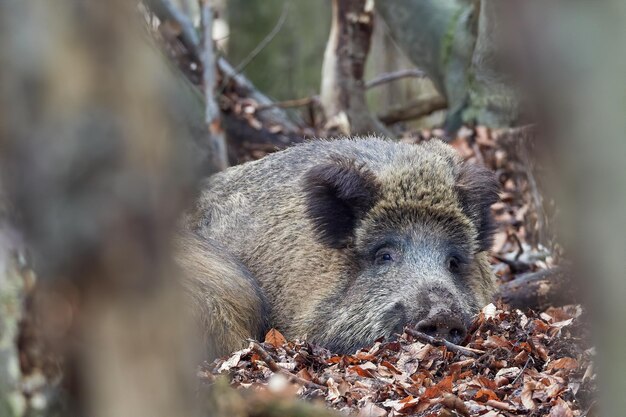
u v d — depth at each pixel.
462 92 25.09
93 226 4.79
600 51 4.27
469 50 25.33
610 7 4.25
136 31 4.80
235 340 13.98
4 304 5.51
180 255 13.15
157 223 4.88
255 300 14.82
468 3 26.17
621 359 4.78
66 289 4.92
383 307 14.17
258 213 16.34
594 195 4.45
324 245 15.24
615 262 4.52
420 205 15.02
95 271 4.87
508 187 22.31
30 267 5.32
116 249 4.82
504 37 4.49
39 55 4.71
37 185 4.83
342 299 14.87
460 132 24.06
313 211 15.20
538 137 4.68
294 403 7.05
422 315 13.48
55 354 5.27
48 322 5.15
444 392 10.49
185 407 5.16
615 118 4.31
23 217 5.08
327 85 26.56
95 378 5.01
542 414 10.10
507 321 13.62
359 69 26.55
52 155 4.77
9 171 4.85
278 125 26.50
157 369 5.00
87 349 4.99
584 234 4.54
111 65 4.72
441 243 14.91
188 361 5.22
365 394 10.48
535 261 18.75
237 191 17.00
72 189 4.79
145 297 4.92
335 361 12.40
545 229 18.69
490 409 10.08
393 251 14.84
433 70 26.64
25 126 4.77
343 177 15.05
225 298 13.98
